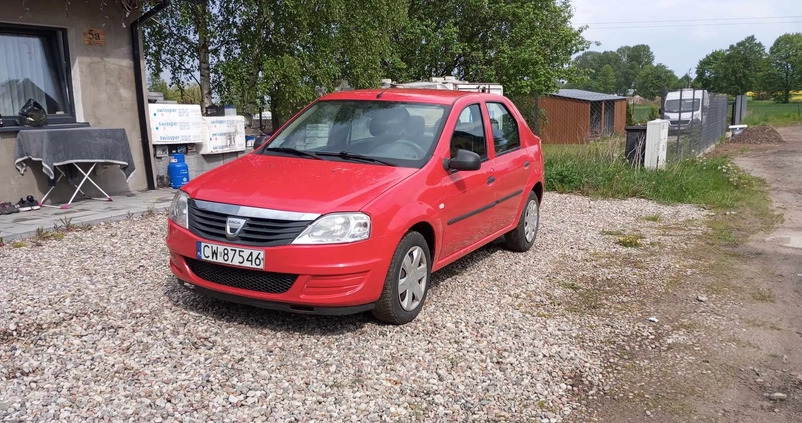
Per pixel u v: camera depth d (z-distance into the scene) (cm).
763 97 10062
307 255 419
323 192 447
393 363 414
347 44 1480
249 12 1345
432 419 353
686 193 1152
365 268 433
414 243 476
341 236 424
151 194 968
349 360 414
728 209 1062
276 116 1572
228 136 1145
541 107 3269
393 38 2328
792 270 691
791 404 394
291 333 450
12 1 827
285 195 443
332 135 556
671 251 758
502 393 388
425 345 445
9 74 854
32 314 462
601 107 3591
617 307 553
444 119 553
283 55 1395
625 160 1329
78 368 383
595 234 839
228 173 498
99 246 657
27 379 366
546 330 489
